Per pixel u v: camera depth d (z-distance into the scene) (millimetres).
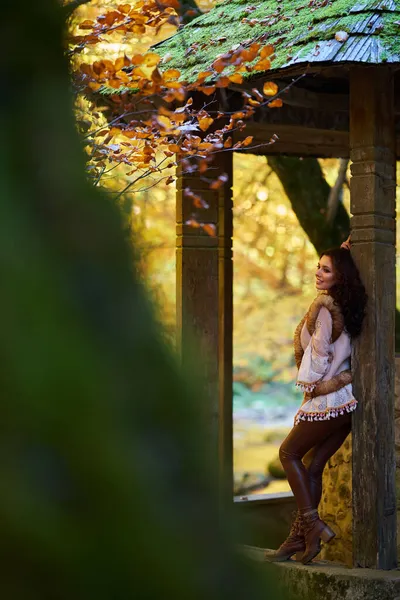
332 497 5922
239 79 4762
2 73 813
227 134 6602
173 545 717
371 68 5133
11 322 717
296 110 6824
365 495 5176
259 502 7250
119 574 699
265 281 18500
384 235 5215
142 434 732
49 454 701
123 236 800
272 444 13914
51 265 751
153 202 13047
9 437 696
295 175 9656
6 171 777
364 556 5184
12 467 692
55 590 685
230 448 7285
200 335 6113
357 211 5191
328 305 5141
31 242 754
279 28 5477
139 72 4520
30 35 822
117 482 709
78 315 740
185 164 6094
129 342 750
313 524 5230
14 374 703
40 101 815
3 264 736
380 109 5172
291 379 18234
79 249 772
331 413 5164
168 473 732
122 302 765
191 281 6129
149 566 706
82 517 698
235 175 15477
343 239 9805
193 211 6133
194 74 5617
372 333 5148
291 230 17031
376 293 5160
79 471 704
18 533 682
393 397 5266
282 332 18672
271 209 16500
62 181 795
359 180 5184
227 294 7281
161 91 4832
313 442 5293
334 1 5375
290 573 5168
